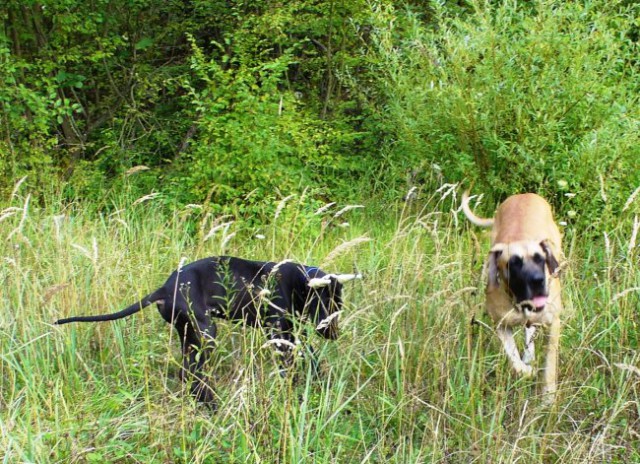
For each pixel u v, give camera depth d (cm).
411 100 841
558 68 759
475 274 563
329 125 1062
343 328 527
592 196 717
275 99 929
